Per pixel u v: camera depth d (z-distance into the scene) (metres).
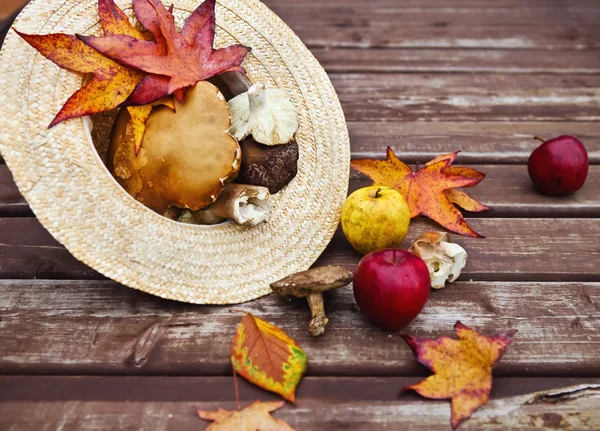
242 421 0.93
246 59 1.12
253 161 1.08
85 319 1.04
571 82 1.57
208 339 1.02
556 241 1.16
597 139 1.38
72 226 1.00
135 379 0.98
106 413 0.95
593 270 1.12
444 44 1.79
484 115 1.45
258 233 1.09
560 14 2.02
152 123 1.03
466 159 1.33
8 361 0.99
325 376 0.99
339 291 1.08
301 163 1.14
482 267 1.12
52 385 0.97
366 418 0.95
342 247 1.15
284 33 1.15
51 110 1.00
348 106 1.47
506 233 1.18
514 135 1.39
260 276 1.08
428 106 1.47
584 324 1.04
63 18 1.02
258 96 1.07
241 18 1.12
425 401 0.96
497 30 1.89
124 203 1.02
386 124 1.42
